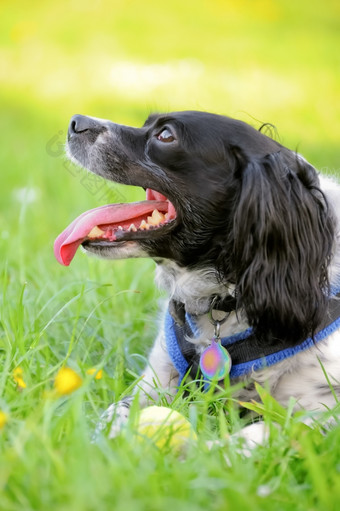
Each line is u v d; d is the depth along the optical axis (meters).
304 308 4.39
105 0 29.95
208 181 4.62
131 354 5.23
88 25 26.72
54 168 10.74
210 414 4.33
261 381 4.45
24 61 22.08
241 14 30.52
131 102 17.28
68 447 3.29
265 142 4.69
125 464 3.07
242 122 4.75
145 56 22.61
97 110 16.52
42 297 5.78
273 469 3.36
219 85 18.92
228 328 4.62
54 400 3.85
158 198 5.00
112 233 4.67
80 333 4.89
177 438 3.55
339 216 4.75
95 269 6.42
